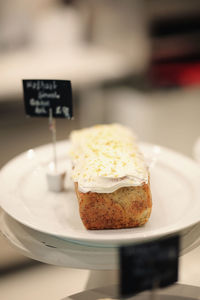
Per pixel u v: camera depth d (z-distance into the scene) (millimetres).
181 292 439
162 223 550
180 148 811
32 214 560
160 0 1745
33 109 654
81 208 536
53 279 465
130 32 1763
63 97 624
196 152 729
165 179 660
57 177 626
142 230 539
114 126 726
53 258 482
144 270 404
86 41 1729
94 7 1702
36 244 508
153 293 423
